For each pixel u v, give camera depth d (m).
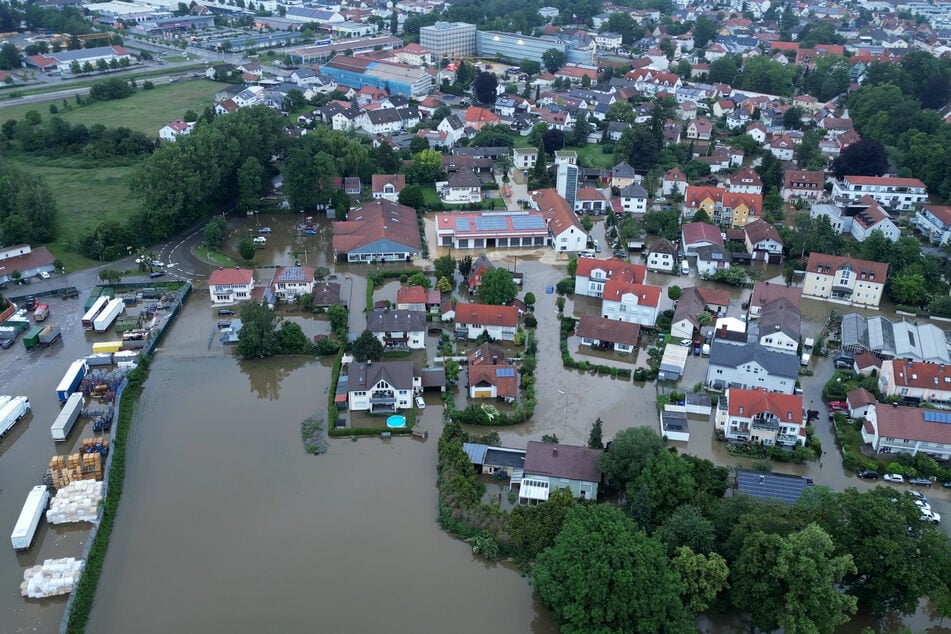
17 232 164.75
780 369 115.94
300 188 194.25
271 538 91.31
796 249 168.62
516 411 113.44
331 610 81.56
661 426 110.81
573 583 75.00
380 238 169.25
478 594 84.00
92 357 127.62
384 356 129.88
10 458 106.00
